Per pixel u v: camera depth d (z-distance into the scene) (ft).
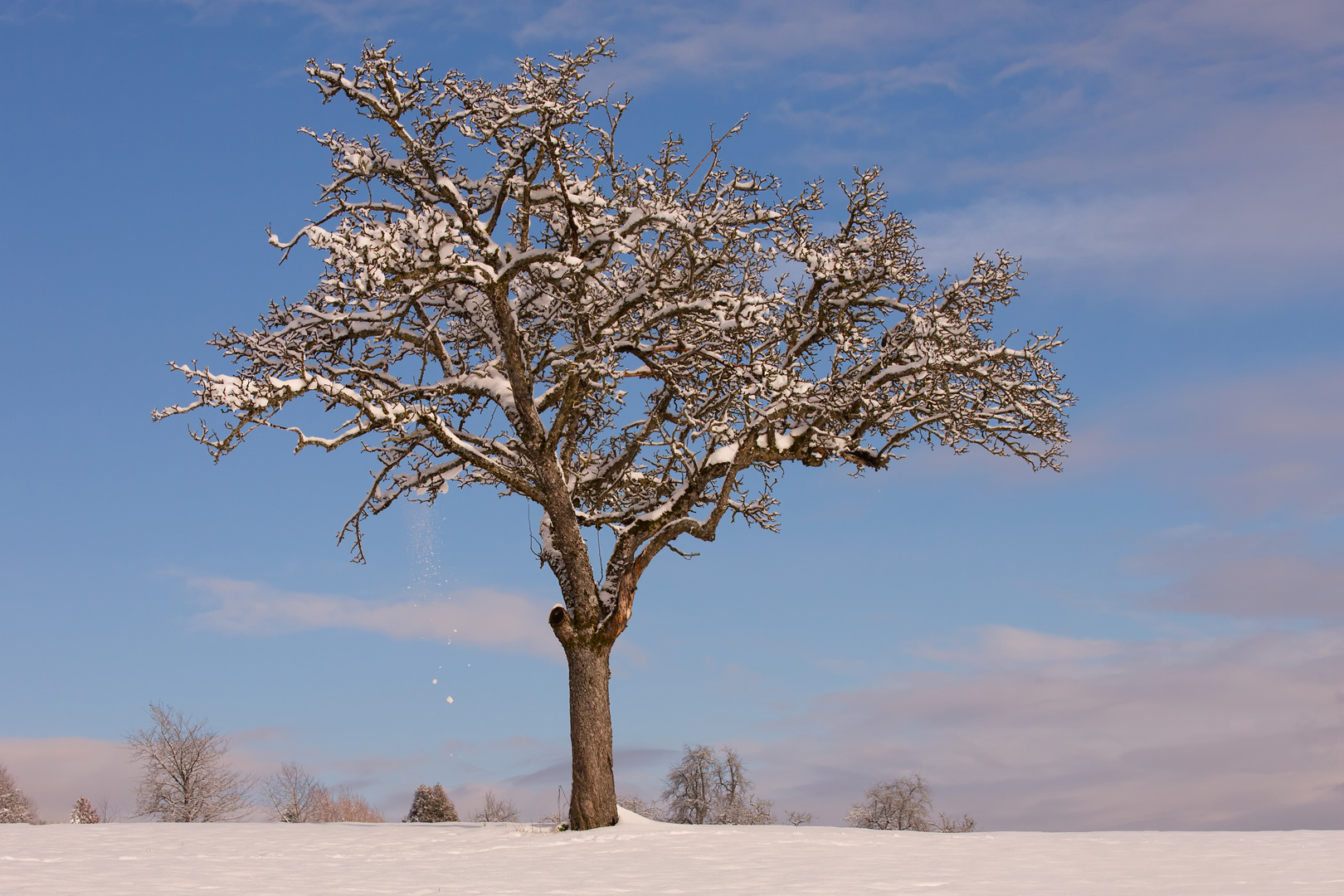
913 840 47.96
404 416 55.93
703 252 58.39
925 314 56.29
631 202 59.77
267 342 56.85
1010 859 41.11
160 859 45.11
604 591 58.90
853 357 59.36
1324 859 38.91
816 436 60.23
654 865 40.98
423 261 52.21
